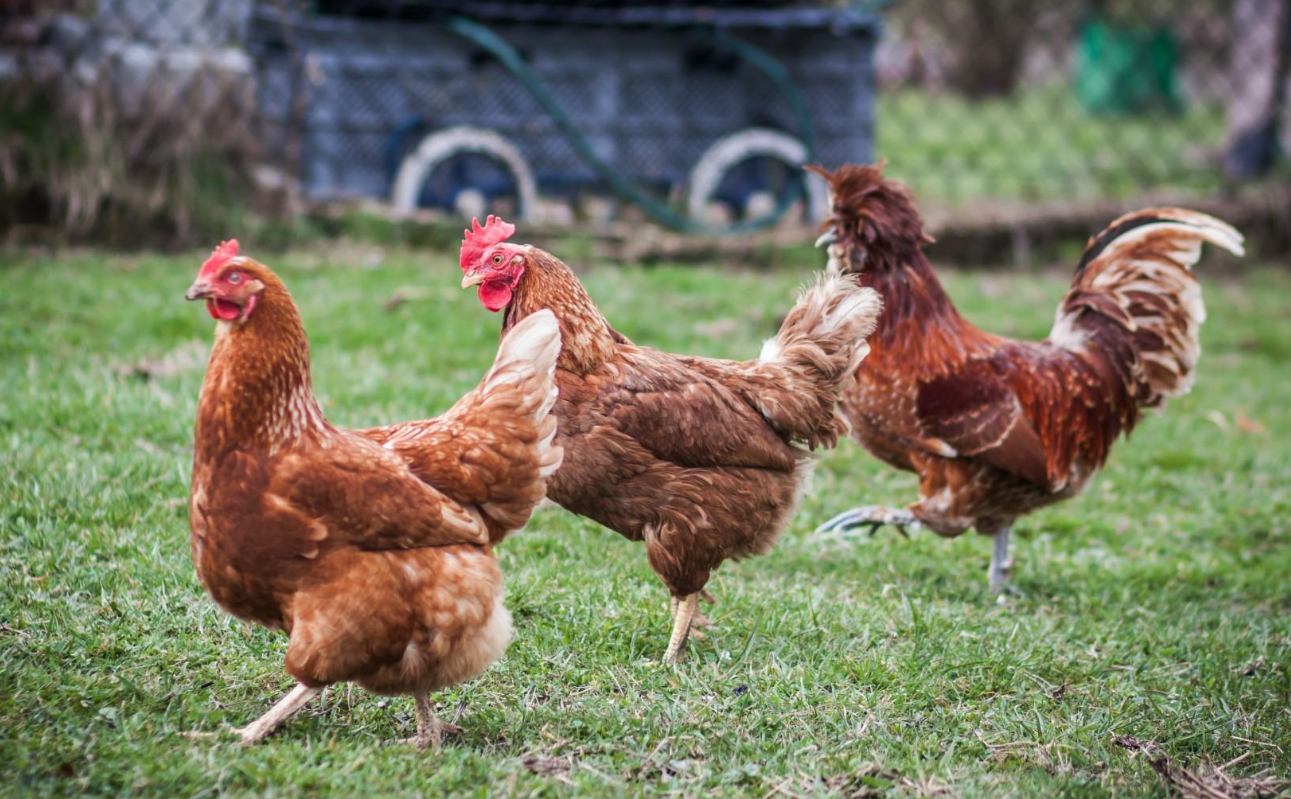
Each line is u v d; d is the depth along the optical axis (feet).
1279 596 22.09
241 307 11.95
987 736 15.01
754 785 13.24
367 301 32.50
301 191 41.65
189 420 22.90
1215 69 95.76
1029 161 66.74
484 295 16.16
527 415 13.00
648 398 15.60
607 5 44.98
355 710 14.20
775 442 16.33
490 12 42.57
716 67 45.68
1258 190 53.01
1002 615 19.90
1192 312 21.77
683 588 16.33
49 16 38.63
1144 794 13.64
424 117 42.70
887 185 20.36
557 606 17.44
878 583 20.85
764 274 41.06
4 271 31.24
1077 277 22.36
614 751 13.67
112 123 36.29
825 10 46.16
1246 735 15.79
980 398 20.06
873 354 20.16
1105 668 17.75
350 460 12.15
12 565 16.75
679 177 46.09
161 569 17.07
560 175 44.52
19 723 12.76
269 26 41.06
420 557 12.25
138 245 35.60
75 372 24.75
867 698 15.55
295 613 12.17
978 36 93.97
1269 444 30.60
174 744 12.71
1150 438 30.12
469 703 14.65
